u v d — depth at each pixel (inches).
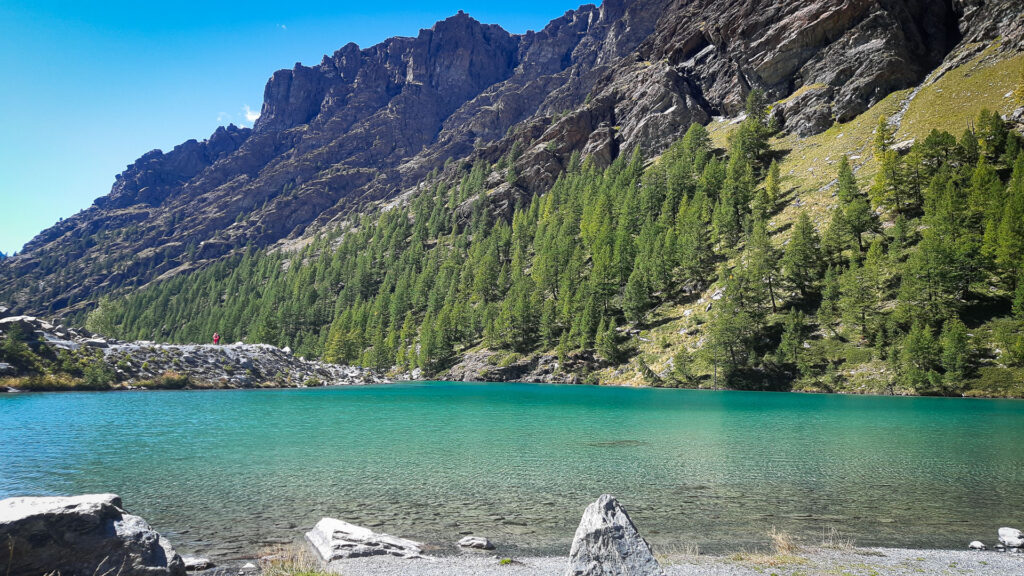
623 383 4244.6
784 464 1047.6
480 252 7751.0
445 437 1384.1
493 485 863.7
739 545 602.5
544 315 5329.7
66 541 421.7
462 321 6200.8
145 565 440.5
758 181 6190.9
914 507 753.6
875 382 3154.5
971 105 5132.9
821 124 6609.3
